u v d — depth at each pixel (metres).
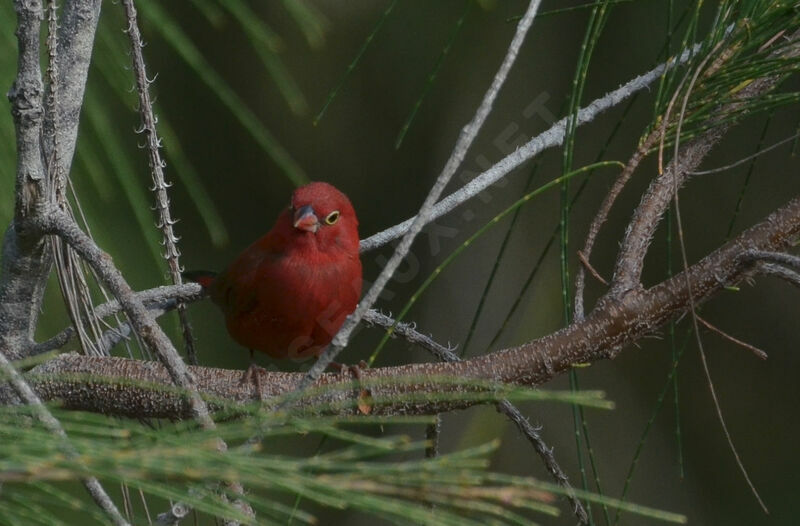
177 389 3.99
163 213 6.48
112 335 6.41
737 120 5.53
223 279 7.70
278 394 5.50
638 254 5.67
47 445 2.76
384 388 5.36
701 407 14.45
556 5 13.14
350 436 3.15
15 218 5.56
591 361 5.52
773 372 14.47
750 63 5.35
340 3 13.10
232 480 2.84
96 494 3.64
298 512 3.29
